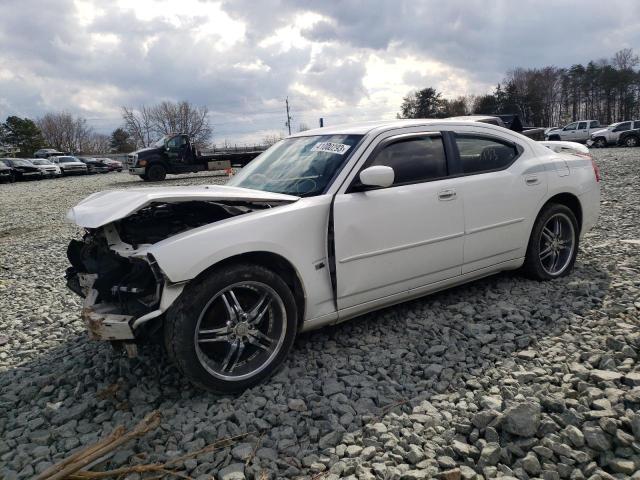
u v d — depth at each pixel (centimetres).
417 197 381
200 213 359
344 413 283
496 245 434
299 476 239
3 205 1842
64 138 9688
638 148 2709
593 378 293
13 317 505
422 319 405
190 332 292
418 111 7825
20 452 271
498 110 7625
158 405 310
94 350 398
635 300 410
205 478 240
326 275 348
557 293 442
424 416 274
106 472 236
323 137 414
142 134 7469
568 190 479
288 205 339
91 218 313
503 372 315
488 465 235
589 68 7731
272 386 317
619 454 234
